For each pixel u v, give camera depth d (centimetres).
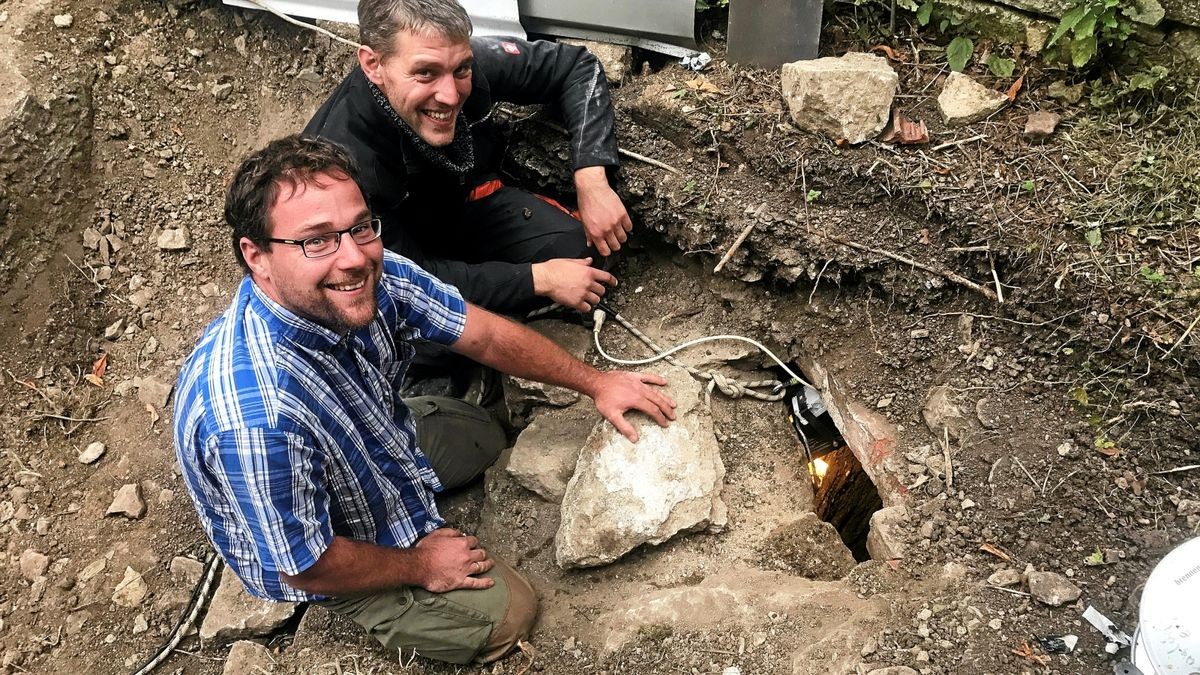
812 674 175
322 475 165
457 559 194
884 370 228
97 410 276
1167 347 193
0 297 279
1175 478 189
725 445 238
